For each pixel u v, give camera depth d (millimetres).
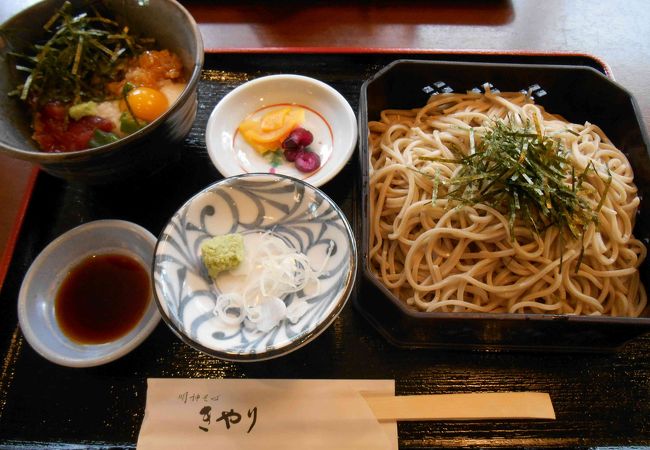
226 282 299
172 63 354
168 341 300
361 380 286
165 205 348
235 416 274
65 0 336
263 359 249
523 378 293
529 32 438
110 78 356
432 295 311
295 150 360
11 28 324
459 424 278
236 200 312
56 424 279
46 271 307
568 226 286
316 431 270
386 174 331
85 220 344
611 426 279
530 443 274
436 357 299
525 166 286
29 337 277
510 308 299
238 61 405
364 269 273
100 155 279
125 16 354
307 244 305
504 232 299
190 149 371
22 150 274
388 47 426
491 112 356
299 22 442
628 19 446
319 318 263
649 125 383
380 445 268
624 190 316
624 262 311
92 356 280
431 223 313
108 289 313
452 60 399
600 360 298
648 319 249
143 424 271
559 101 365
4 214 354
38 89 336
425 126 359
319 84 374
